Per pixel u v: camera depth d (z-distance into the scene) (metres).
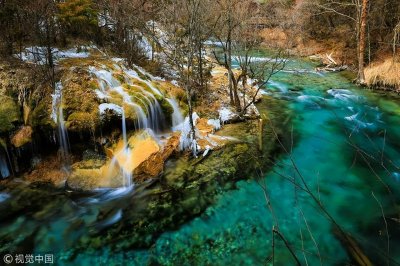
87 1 11.66
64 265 5.45
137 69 11.08
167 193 7.14
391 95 13.55
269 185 7.44
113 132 8.27
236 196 7.09
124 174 7.44
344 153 8.88
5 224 6.27
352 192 7.19
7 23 9.80
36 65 8.78
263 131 9.97
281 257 5.50
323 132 10.20
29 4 9.41
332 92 14.03
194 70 12.68
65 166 7.86
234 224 6.31
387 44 16.75
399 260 5.30
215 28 11.25
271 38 21.70
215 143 8.96
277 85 14.88
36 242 5.89
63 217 6.48
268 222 6.34
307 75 16.50
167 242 5.91
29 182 7.43
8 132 7.46
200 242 5.91
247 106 10.52
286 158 8.59
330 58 18.92
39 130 7.73
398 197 6.94
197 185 7.40
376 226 6.13
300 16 22.28
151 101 9.21
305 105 12.53
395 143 9.42
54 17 11.39
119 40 12.27
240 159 8.35
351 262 5.29
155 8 12.45
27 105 7.91
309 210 6.62
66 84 8.54
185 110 10.20
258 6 21.66
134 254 5.66
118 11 11.38
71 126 7.84
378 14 17.38
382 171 7.94
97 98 8.40
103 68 9.94
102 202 6.89
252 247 5.76
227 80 13.38
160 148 8.09
